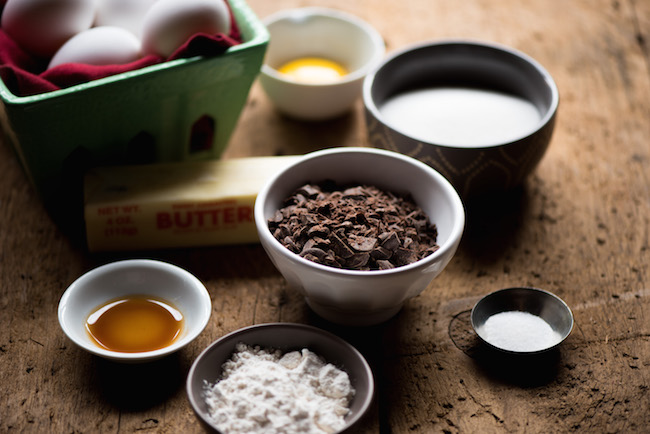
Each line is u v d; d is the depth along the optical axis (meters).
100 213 0.63
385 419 0.56
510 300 0.60
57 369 0.58
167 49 0.64
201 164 0.66
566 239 0.66
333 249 0.57
